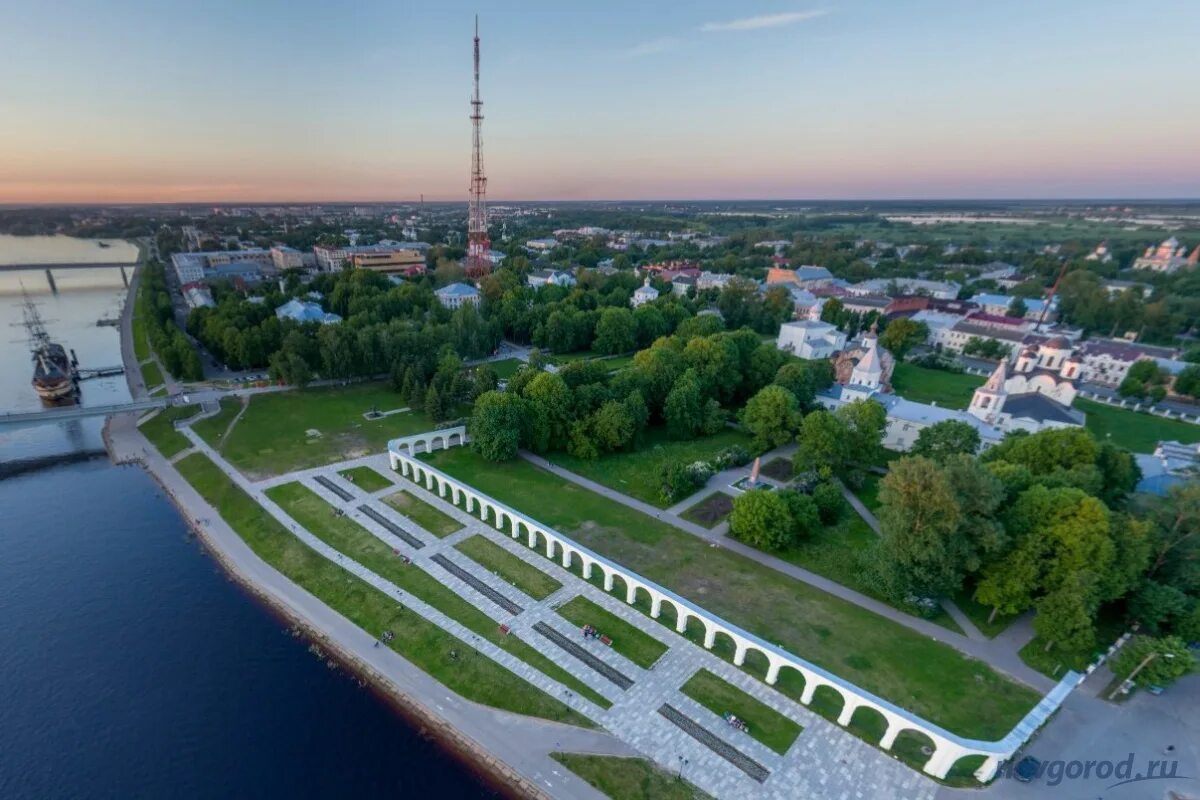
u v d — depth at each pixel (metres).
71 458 107.31
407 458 94.50
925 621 66.25
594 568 74.88
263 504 88.25
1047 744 51.28
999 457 85.69
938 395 142.62
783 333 172.38
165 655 62.03
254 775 49.56
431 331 148.50
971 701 55.59
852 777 48.25
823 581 73.12
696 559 76.50
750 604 68.19
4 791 47.69
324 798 47.69
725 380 127.88
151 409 124.69
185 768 50.00
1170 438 120.44
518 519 78.25
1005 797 46.75
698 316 166.50
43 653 61.81
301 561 76.00
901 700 55.38
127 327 197.00
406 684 57.72
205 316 164.00
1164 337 189.88
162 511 89.88
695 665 59.62
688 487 92.94
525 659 60.06
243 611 68.81
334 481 95.56
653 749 50.56
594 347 176.88
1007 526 64.81
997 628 65.38
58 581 73.19
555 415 105.94
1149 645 55.47
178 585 73.06
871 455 97.12
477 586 70.94
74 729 53.38
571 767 49.09
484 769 50.12
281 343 145.38
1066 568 60.59
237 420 118.25
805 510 78.81
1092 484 72.12
